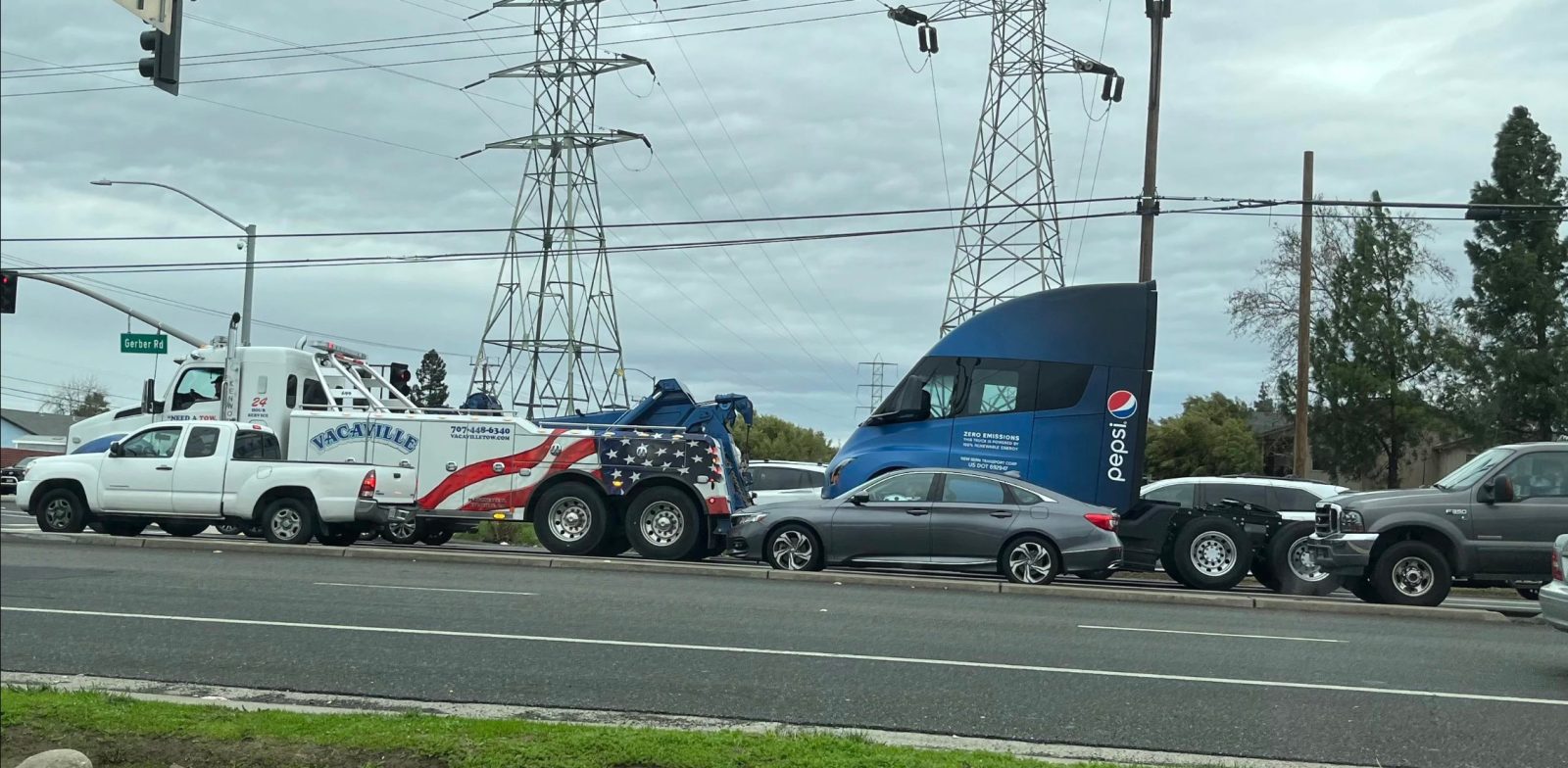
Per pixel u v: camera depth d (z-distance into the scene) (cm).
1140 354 1905
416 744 641
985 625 1259
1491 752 753
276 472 2002
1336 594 1934
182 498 2023
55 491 2061
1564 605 1053
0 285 2798
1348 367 4862
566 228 3609
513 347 3553
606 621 1198
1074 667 1010
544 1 3706
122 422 2405
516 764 615
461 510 2050
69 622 1123
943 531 1725
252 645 1031
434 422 2073
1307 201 2580
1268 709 862
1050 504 1730
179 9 1078
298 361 2373
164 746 645
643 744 650
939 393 1950
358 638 1070
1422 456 5441
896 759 635
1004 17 3656
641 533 2000
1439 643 1241
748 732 725
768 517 1784
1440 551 1600
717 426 2117
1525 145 4756
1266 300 5334
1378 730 807
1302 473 3095
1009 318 1950
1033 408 1911
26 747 645
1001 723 809
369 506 1992
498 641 1066
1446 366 4859
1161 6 2698
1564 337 4616
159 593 1330
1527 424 4703
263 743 649
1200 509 1884
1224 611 1524
